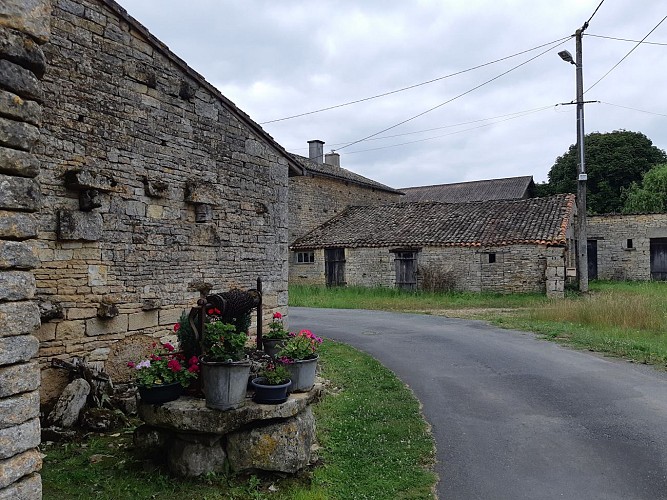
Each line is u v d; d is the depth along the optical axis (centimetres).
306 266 2525
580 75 1995
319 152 3116
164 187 759
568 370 846
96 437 563
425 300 1961
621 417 623
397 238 2297
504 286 2028
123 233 700
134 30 724
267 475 465
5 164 262
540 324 1310
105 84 682
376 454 528
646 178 3372
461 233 2197
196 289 820
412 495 443
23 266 269
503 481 469
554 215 2142
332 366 912
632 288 2159
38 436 271
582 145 1998
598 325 1258
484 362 927
